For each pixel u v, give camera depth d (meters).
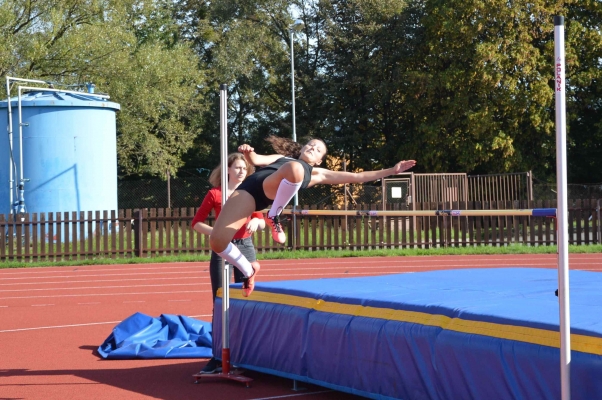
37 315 10.22
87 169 22.53
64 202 22.17
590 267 15.16
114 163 23.61
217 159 39.00
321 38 35.00
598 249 18.05
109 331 8.84
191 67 34.19
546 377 4.08
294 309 5.84
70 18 30.38
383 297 5.35
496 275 6.93
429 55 30.45
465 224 19.59
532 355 4.15
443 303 4.93
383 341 5.05
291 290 6.00
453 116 29.12
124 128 32.06
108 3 31.08
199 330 7.93
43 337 8.46
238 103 39.12
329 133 33.91
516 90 27.70
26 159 22.08
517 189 29.28
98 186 22.81
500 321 4.39
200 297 11.89
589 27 29.56
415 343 4.84
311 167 5.07
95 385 6.10
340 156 35.44
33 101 21.97
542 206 19.27
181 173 40.16
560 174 3.79
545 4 27.92
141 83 31.42
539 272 7.20
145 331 7.70
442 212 7.14
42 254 18.16
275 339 5.98
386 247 19.56
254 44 34.66
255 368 6.16
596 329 3.99
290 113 36.78
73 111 22.31
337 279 6.73
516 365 4.23
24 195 22.12
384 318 5.12
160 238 18.53
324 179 5.42
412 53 32.41
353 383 5.27
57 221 18.22
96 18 31.47
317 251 18.81
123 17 32.25
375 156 34.06
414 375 4.82
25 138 22.08
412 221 19.59
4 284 14.05
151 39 37.19
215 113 38.22
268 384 6.14
